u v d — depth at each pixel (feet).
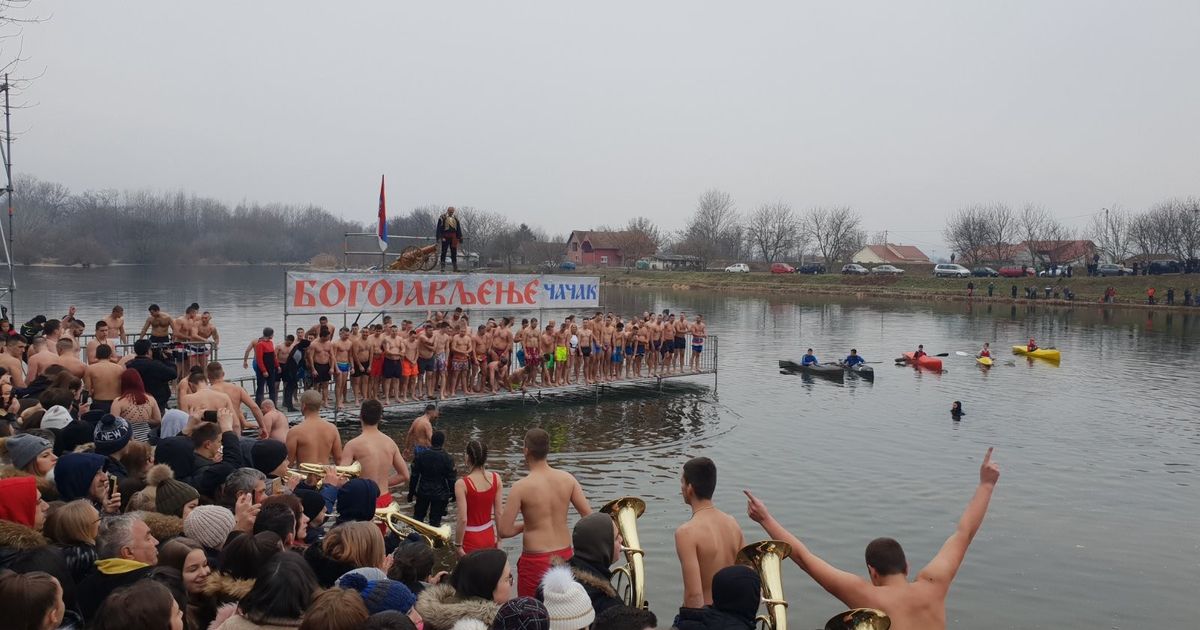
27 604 15.08
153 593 15.25
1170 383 123.34
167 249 441.68
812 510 59.57
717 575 20.45
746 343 173.88
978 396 110.73
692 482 24.47
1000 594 45.83
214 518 22.76
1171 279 287.28
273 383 74.95
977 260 436.35
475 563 20.04
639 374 106.52
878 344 173.68
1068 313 256.52
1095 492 65.72
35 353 48.62
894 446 80.23
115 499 25.90
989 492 21.77
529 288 97.35
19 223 355.36
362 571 19.72
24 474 27.02
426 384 88.48
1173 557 51.85
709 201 546.26
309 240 497.87
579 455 72.79
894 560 20.34
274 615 17.29
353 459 37.14
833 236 495.82
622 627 16.02
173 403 65.72
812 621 41.32
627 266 469.98
